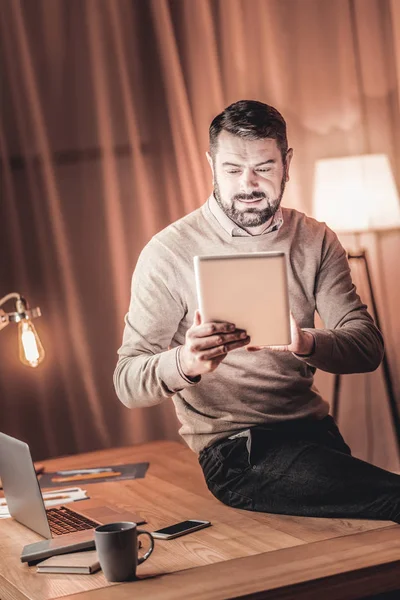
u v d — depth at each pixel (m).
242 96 3.23
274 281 1.60
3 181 3.00
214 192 1.93
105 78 3.08
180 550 1.59
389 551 1.50
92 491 2.06
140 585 1.43
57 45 3.03
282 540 1.61
